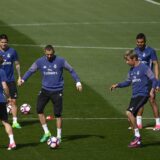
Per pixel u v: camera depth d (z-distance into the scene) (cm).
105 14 8669
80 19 8381
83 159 3547
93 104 4847
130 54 3819
